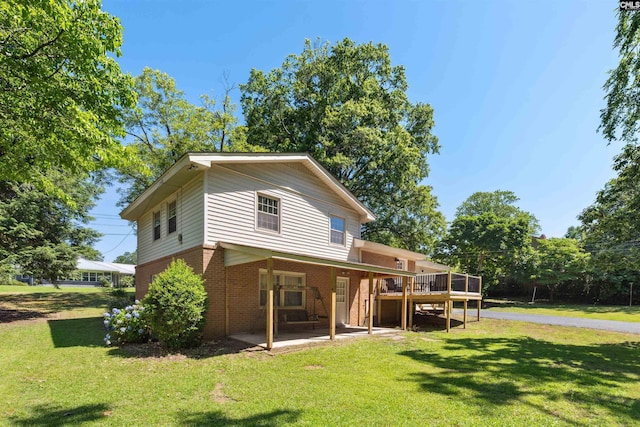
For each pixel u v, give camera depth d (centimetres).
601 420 425
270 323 782
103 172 1934
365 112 2172
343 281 1403
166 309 744
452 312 2117
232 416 401
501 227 3031
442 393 514
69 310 1514
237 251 880
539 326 1505
